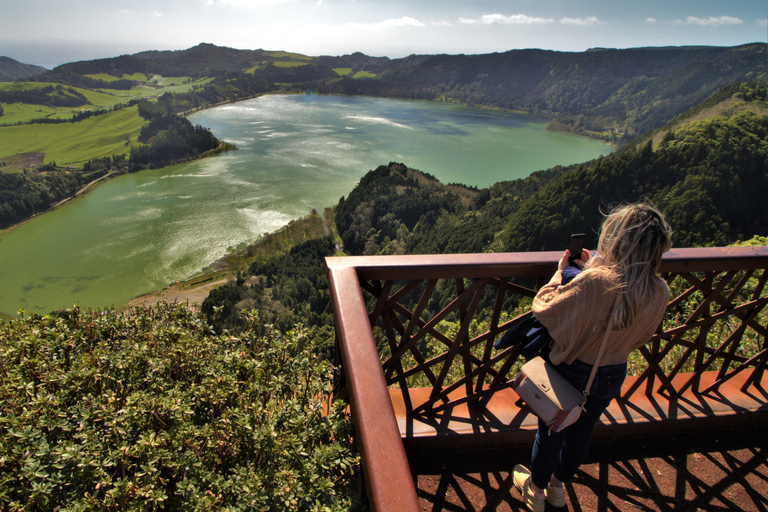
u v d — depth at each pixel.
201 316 2.14
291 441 1.25
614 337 1.06
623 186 74.94
